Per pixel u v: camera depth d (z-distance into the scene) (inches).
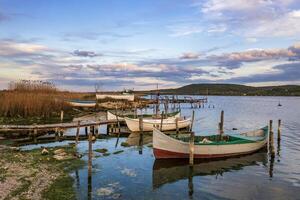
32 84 2967.5
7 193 756.0
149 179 938.1
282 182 943.0
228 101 7298.2
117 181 904.3
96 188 836.0
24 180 856.9
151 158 1198.3
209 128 2203.5
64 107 2615.7
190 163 1061.8
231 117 3046.3
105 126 2231.8
